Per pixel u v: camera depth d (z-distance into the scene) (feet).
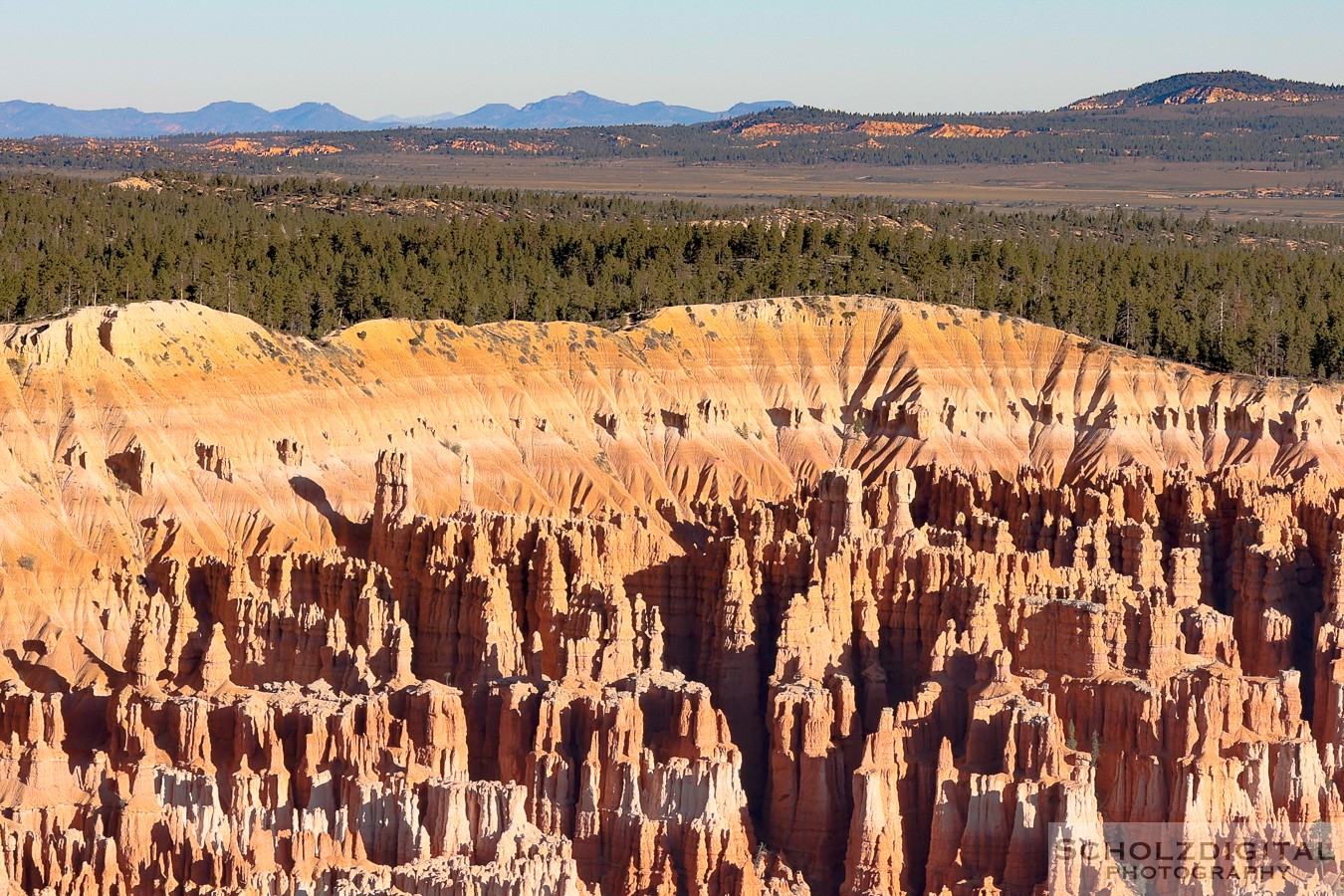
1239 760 612.29
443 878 528.63
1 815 589.73
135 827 576.20
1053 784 596.70
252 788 612.70
